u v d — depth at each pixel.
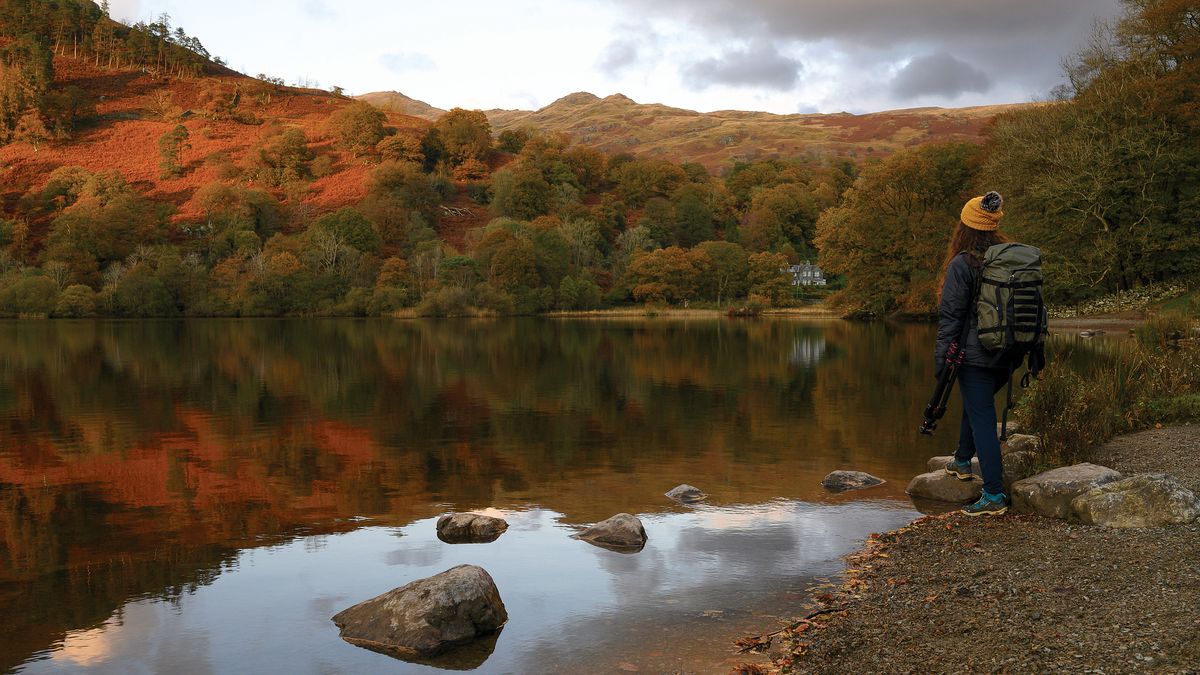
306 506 7.93
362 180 125.81
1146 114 35.97
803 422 13.02
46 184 110.25
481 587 4.89
